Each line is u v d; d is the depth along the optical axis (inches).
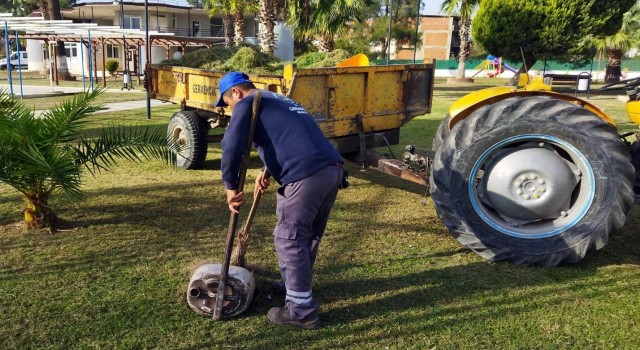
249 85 122.3
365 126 222.1
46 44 1184.2
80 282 141.2
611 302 134.9
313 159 114.6
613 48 1061.1
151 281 142.5
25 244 165.9
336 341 116.5
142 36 720.3
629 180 149.2
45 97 652.7
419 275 149.5
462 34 1123.3
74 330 118.3
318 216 124.8
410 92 241.1
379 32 1486.2
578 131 149.3
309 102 201.2
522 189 154.9
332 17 663.8
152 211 200.7
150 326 120.8
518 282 145.6
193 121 263.6
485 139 152.6
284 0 703.7
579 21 672.4
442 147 160.9
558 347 115.3
